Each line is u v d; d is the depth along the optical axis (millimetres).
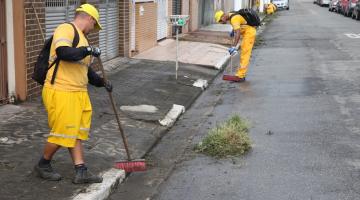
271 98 10016
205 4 24625
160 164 6305
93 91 9578
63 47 4715
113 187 5387
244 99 10023
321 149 6711
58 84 4891
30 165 5637
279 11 48875
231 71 13133
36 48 8602
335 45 19125
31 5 8312
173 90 10398
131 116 8117
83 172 5211
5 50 7984
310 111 8844
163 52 15211
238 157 6438
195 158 6484
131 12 13812
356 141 7055
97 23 5059
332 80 11859
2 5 7797
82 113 5074
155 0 16234
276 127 7836
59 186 5133
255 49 18562
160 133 7535
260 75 12836
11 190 4984
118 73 11656
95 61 11430
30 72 8461
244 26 11836
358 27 27953
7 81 8102
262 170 5961
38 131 6883
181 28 20484
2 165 5605
